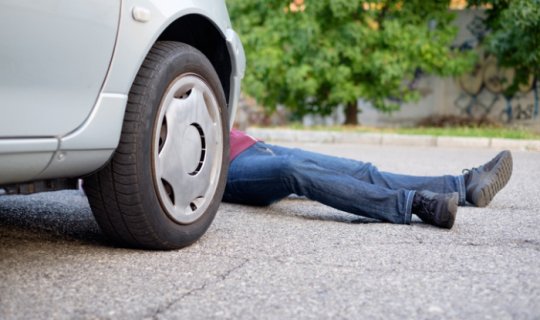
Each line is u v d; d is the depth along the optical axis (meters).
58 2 2.38
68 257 2.82
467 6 13.43
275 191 3.86
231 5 13.52
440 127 15.11
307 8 12.74
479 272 2.65
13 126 2.27
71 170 2.56
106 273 2.59
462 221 3.75
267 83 13.68
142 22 2.75
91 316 2.12
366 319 2.11
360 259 2.85
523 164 7.74
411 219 3.62
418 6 13.34
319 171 3.67
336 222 3.72
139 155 2.74
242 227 3.54
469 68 13.40
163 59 2.87
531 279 2.56
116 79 2.65
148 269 2.66
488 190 4.06
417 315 2.14
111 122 2.63
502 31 13.12
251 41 13.09
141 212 2.78
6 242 3.04
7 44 2.22
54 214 3.78
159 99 2.83
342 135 12.15
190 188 3.01
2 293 2.33
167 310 2.18
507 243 3.21
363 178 3.99
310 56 13.04
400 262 2.81
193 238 3.05
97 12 2.54
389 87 13.45
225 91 3.58
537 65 13.59
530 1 12.12
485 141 11.12
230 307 2.21
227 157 3.28
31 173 2.40
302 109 14.48
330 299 2.30
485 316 2.14
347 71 12.89
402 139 11.68
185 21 3.27
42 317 2.11
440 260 2.84
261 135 12.92
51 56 2.38
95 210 2.80
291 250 3.02
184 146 2.97
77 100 2.50
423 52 12.91
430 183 4.04
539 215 4.03
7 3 2.21
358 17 13.24
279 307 2.22
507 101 15.15
